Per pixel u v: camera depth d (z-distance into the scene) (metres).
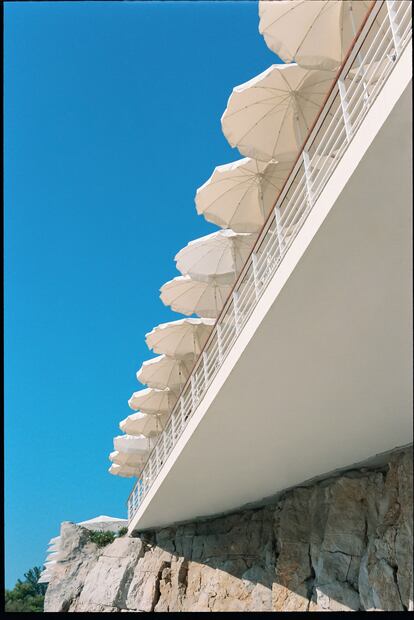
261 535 19.16
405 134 5.73
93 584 27.83
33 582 41.19
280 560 15.80
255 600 17.11
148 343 23.47
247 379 10.34
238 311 10.57
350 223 6.75
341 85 7.10
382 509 13.13
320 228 6.98
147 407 27.97
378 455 13.49
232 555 19.80
